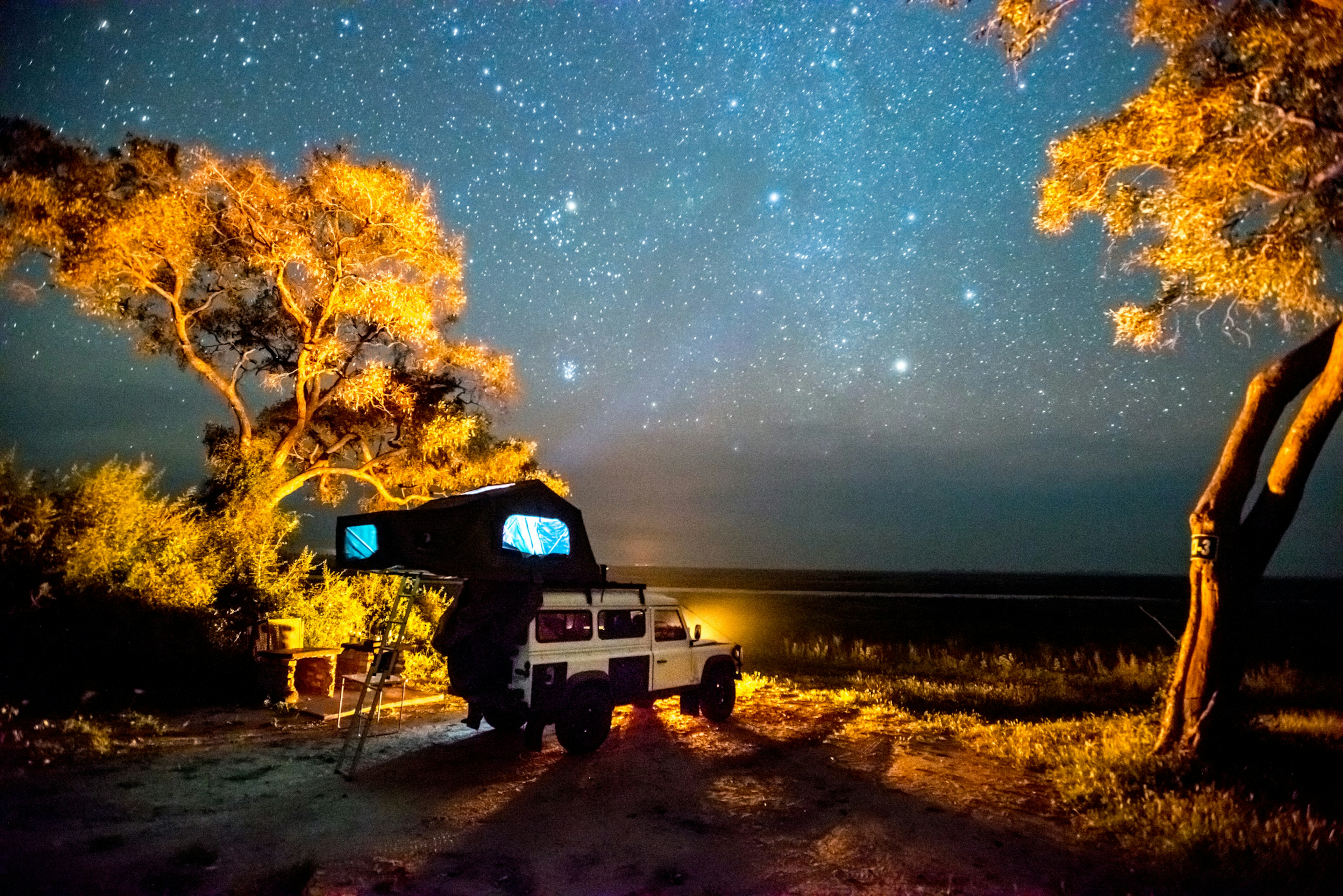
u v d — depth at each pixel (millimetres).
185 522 14727
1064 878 5949
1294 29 7875
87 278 14867
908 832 6887
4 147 14375
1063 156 9328
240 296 18516
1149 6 8586
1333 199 8195
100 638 11703
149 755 8867
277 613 14555
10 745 8664
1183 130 8555
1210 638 8633
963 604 60281
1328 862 6059
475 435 19781
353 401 17734
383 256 17938
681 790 8078
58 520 12188
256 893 5352
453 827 6812
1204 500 8836
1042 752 9500
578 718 9539
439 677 14469
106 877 5516
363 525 9070
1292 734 9906
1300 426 8453
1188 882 5871
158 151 16188
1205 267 8570
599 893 5590
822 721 11875
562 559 10133
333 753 9312
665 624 11227
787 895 5594
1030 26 8359
